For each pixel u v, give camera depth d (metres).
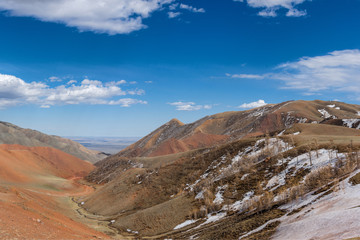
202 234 48.88
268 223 38.69
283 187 57.00
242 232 39.91
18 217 29.53
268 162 74.06
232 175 76.69
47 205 87.69
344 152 60.25
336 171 51.56
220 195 68.88
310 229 27.72
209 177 85.88
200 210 66.19
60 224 39.22
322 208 33.66
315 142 72.12
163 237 58.06
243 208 56.78
